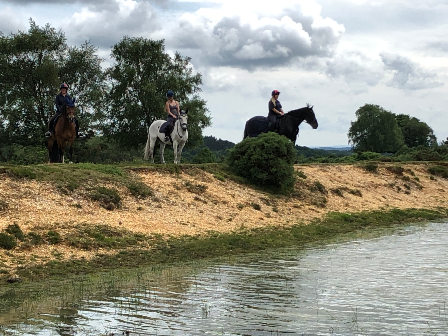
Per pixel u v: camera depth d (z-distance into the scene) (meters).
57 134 20.70
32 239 13.36
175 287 10.49
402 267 12.54
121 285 10.71
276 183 23.94
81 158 41.81
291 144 24.30
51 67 38.53
